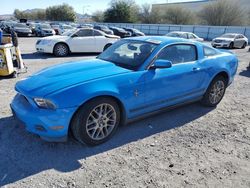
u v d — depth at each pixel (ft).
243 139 12.94
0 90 19.33
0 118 13.91
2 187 8.71
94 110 11.02
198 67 15.06
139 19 193.57
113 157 10.75
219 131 13.73
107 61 13.88
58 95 10.26
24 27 89.51
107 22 192.34
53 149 11.10
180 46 14.43
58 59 37.29
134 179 9.39
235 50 65.21
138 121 14.29
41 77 11.87
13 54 26.02
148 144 11.93
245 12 161.27
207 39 117.91
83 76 11.39
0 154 10.61
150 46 13.56
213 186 9.20
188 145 12.03
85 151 11.09
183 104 15.19
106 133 11.77
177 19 174.91
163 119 14.83
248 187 9.25
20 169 9.71
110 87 11.19
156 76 12.85
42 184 8.93
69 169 9.84
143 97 12.53
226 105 18.06
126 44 14.79
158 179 9.44
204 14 165.68
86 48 42.37
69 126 10.73
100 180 9.26
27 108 10.78
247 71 31.71
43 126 10.32
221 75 17.03
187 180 9.45
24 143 11.49
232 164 10.63
